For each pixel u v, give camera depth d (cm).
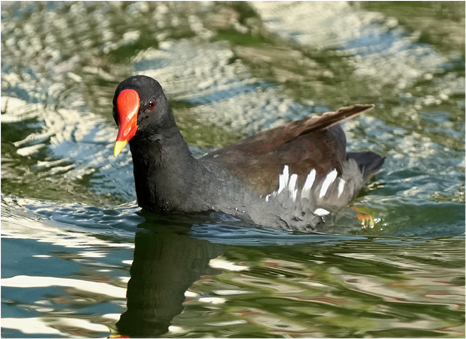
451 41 1714
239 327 728
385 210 1137
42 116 1416
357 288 825
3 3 1867
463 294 807
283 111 1448
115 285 830
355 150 1323
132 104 961
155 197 1042
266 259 926
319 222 1103
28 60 1617
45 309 762
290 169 1105
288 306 778
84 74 1576
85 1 1900
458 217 1109
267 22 1831
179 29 1777
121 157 1298
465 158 1298
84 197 1141
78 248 944
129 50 1672
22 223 1021
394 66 1617
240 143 1162
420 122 1414
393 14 1866
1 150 1286
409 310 768
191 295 809
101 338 702
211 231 1021
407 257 930
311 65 1633
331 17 1861
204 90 1531
